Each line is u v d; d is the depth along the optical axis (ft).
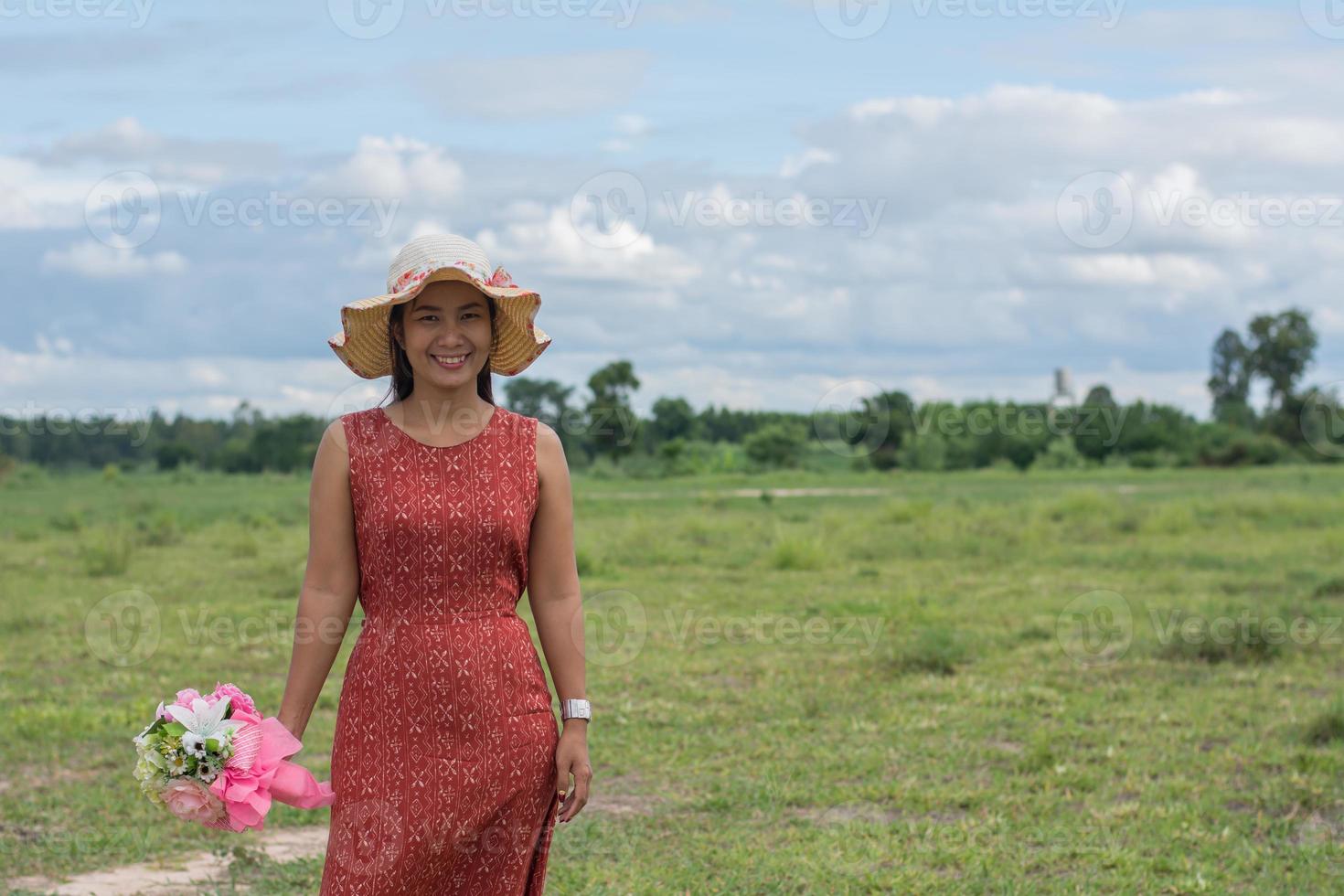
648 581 43.09
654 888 13.88
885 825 16.39
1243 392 165.58
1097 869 14.48
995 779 18.51
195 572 45.47
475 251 8.20
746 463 138.00
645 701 24.22
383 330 8.31
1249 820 16.46
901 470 133.69
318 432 142.82
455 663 7.81
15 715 22.48
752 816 17.08
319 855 15.47
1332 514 64.44
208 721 7.50
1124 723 22.08
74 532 64.44
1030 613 34.45
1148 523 59.98
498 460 8.11
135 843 15.61
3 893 13.44
